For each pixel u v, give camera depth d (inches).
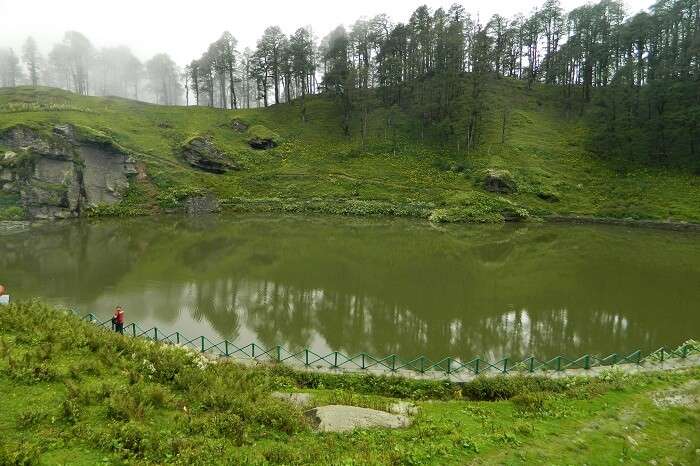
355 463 394.0
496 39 4224.9
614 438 481.1
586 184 2829.7
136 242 1881.2
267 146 3462.1
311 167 3184.1
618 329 1000.2
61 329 619.5
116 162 2795.3
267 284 1318.9
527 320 1052.5
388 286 1302.9
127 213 2613.2
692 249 1818.4
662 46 3496.6
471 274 1435.8
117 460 365.1
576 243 1942.7
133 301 1158.3
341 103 3917.3
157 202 2726.4
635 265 1553.9
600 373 722.2
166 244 1845.5
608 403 581.3
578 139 3262.8
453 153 3189.0
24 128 2503.7
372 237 2041.1
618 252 1761.8
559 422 522.6
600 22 3651.6
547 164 3014.3
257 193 2942.9
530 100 3806.6
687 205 2433.6
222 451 399.9
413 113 3659.0
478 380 697.0
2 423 389.7
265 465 386.6
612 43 3521.2
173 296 1202.0
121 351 576.4
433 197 2770.7
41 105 3154.5
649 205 2502.5
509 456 431.2
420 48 3941.9
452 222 2466.8
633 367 749.9
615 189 2728.8
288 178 3073.3
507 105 3690.9
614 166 2947.8
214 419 451.8
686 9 3417.8
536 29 4160.9
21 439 369.4
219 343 893.8
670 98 3238.2
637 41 3358.8
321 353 855.7
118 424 407.8
